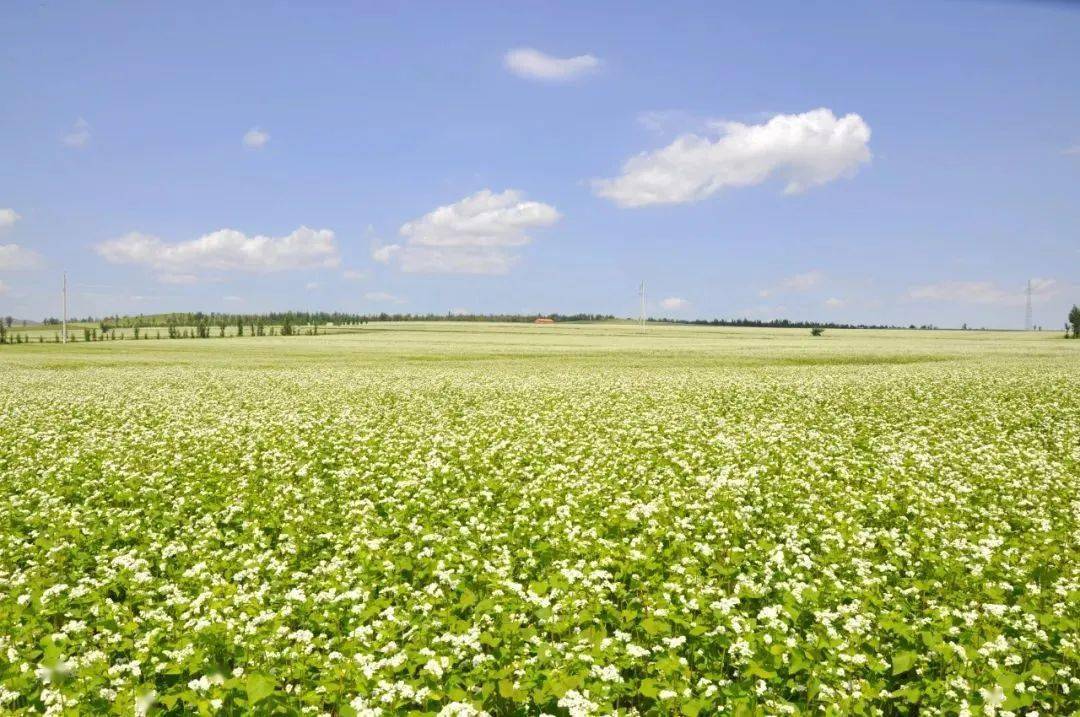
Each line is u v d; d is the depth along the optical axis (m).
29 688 6.61
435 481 15.65
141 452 19.52
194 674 7.12
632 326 182.38
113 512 13.10
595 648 7.08
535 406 29.94
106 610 8.45
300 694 6.55
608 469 16.72
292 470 17.27
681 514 12.75
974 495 14.32
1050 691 6.73
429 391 36.66
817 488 14.79
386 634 7.61
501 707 6.76
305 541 11.55
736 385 37.47
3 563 10.61
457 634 7.75
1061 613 8.18
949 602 8.70
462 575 9.43
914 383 36.66
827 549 10.59
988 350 72.69
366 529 11.98
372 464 17.41
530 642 7.59
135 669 6.83
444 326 181.75
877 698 6.68
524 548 10.94
